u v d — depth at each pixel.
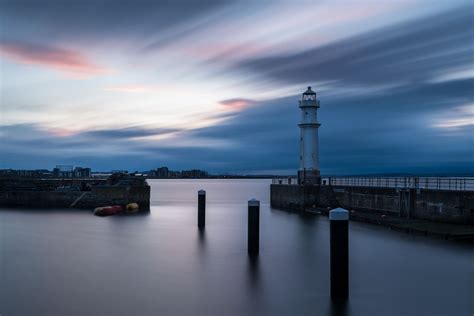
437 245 26.44
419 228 30.00
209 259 24.19
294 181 73.12
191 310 16.69
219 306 17.03
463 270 21.25
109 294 18.33
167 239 30.39
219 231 34.34
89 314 16.31
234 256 24.91
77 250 26.53
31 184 55.66
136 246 27.78
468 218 30.33
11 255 25.12
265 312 16.45
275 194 56.53
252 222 25.28
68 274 21.20
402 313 16.17
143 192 52.72
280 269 22.09
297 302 17.36
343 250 17.11
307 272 21.55
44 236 31.58
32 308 16.83
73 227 36.16
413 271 21.16
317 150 50.19
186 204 68.06
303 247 27.59
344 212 17.00
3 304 17.19
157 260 23.95
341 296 17.31
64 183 57.59
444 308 16.62
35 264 23.02
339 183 49.09
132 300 17.64
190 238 30.86
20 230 34.38
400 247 26.08
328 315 16.11
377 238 28.91
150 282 19.95
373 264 22.45
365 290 18.55
